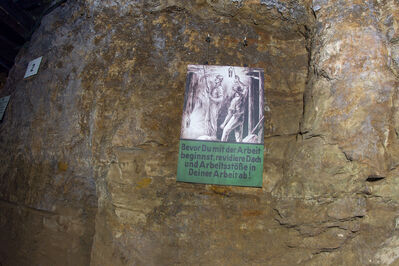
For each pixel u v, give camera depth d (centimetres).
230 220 144
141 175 150
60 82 187
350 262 136
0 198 202
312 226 136
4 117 222
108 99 163
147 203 148
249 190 146
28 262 178
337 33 136
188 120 153
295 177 138
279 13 162
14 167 197
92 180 163
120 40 173
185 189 148
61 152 175
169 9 171
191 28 169
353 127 128
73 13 201
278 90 159
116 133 155
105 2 183
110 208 152
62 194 172
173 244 144
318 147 133
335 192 131
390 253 134
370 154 126
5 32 311
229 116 153
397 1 135
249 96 156
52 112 185
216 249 143
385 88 128
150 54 166
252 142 150
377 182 131
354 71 130
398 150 130
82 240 166
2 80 383
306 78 157
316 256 139
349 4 138
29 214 183
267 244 142
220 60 162
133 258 145
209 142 150
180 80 160
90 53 179
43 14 232
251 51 165
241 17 169
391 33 134
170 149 152
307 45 159
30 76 211
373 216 134
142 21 173
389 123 129
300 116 154
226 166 148
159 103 157
